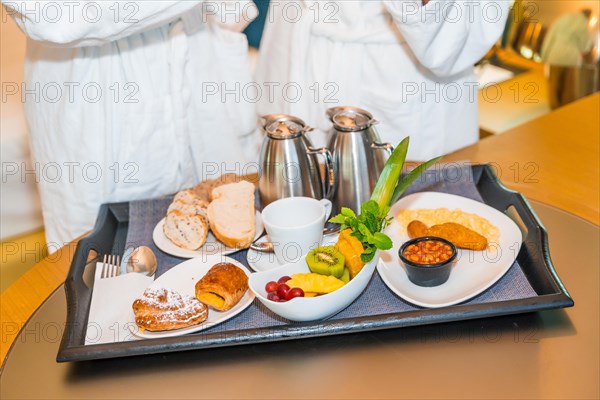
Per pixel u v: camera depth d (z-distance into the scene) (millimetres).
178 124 1276
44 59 1195
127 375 793
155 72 1231
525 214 1017
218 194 1081
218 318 861
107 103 1202
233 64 1396
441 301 868
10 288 967
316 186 1067
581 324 820
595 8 1937
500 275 887
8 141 1651
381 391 743
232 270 893
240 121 1452
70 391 775
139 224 1100
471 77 1377
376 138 1057
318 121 1414
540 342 796
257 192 1158
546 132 1312
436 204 1071
